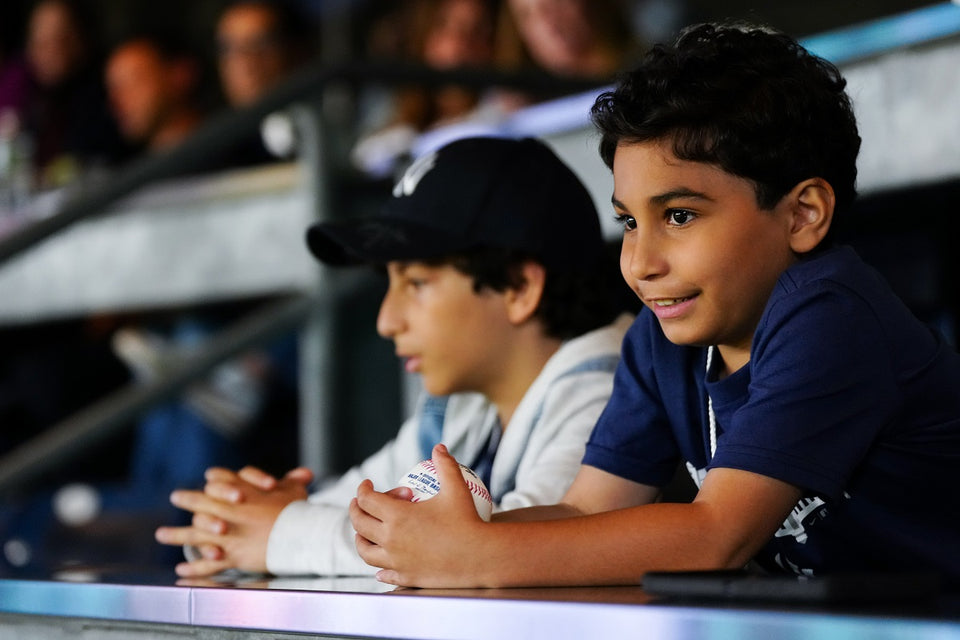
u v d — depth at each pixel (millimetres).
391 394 8148
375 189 8086
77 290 9148
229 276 8375
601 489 3662
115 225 8898
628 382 3693
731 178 3000
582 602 2186
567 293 4492
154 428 9758
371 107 10703
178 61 11906
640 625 2096
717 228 3010
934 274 6285
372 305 8133
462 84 7816
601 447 3689
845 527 3285
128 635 3000
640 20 12727
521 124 7293
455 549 2834
